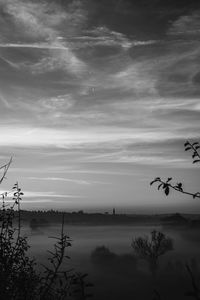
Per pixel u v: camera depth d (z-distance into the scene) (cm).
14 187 595
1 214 572
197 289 263
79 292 410
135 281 6222
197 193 323
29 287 512
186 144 361
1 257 531
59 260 495
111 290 5784
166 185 333
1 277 516
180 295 4875
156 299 324
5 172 499
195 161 350
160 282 5909
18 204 590
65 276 455
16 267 532
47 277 484
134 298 5238
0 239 549
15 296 518
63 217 524
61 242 500
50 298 475
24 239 550
